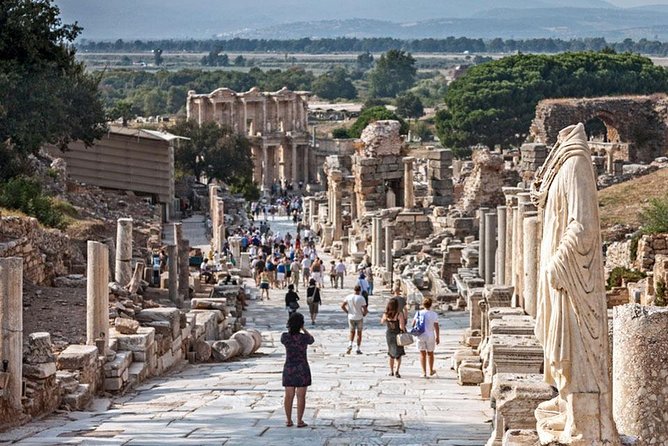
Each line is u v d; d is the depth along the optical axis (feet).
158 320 126.52
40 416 91.09
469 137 604.49
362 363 131.13
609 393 53.01
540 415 58.80
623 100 423.23
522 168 321.73
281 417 89.97
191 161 535.60
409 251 270.87
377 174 341.21
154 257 197.67
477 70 616.80
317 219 403.13
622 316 57.98
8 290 87.86
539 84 597.11
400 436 80.12
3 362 87.71
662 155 421.59
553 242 53.67
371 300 225.35
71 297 140.87
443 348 143.84
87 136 286.87
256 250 279.69
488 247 188.85
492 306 114.32
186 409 94.99
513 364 89.86
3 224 152.56
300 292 239.30
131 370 112.06
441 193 344.08
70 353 101.40
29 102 229.86
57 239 172.14
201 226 380.99
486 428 83.87
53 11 241.35
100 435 81.30
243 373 120.26
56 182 262.06
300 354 85.25
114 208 291.79
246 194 538.06
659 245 167.12
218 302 159.02
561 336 52.85
